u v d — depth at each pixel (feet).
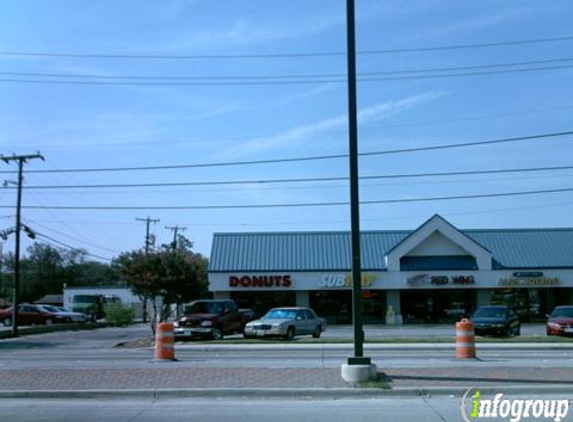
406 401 36.29
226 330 94.07
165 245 114.83
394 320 155.33
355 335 42.42
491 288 161.99
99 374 44.68
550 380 40.65
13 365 55.52
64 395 37.99
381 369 45.98
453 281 159.22
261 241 169.27
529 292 163.73
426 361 55.72
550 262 162.40
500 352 69.87
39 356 70.33
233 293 162.71
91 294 255.50
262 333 91.81
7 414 33.45
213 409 34.40
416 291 163.22
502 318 102.17
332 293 163.12
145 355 69.00
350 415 32.12
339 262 163.12
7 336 125.39
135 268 103.30
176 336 90.48
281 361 56.90
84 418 32.22
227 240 169.78
